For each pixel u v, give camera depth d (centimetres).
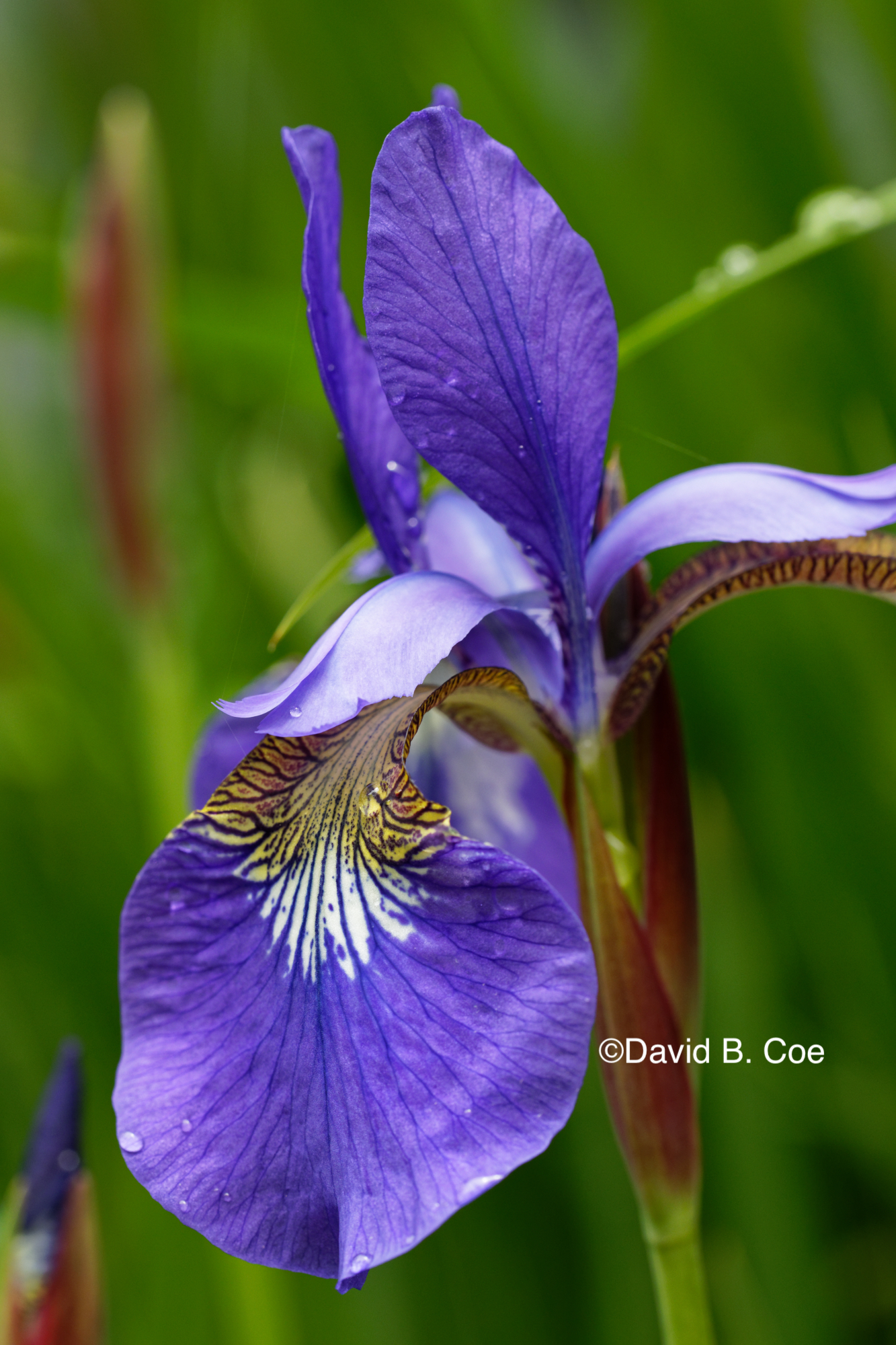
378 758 35
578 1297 44
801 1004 45
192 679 46
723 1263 44
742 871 45
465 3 45
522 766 39
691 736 46
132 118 44
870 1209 44
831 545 37
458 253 35
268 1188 34
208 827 35
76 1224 38
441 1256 45
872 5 46
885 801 45
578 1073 34
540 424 36
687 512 36
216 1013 34
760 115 46
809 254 41
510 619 37
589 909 36
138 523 45
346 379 37
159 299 44
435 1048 34
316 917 35
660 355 45
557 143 45
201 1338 44
